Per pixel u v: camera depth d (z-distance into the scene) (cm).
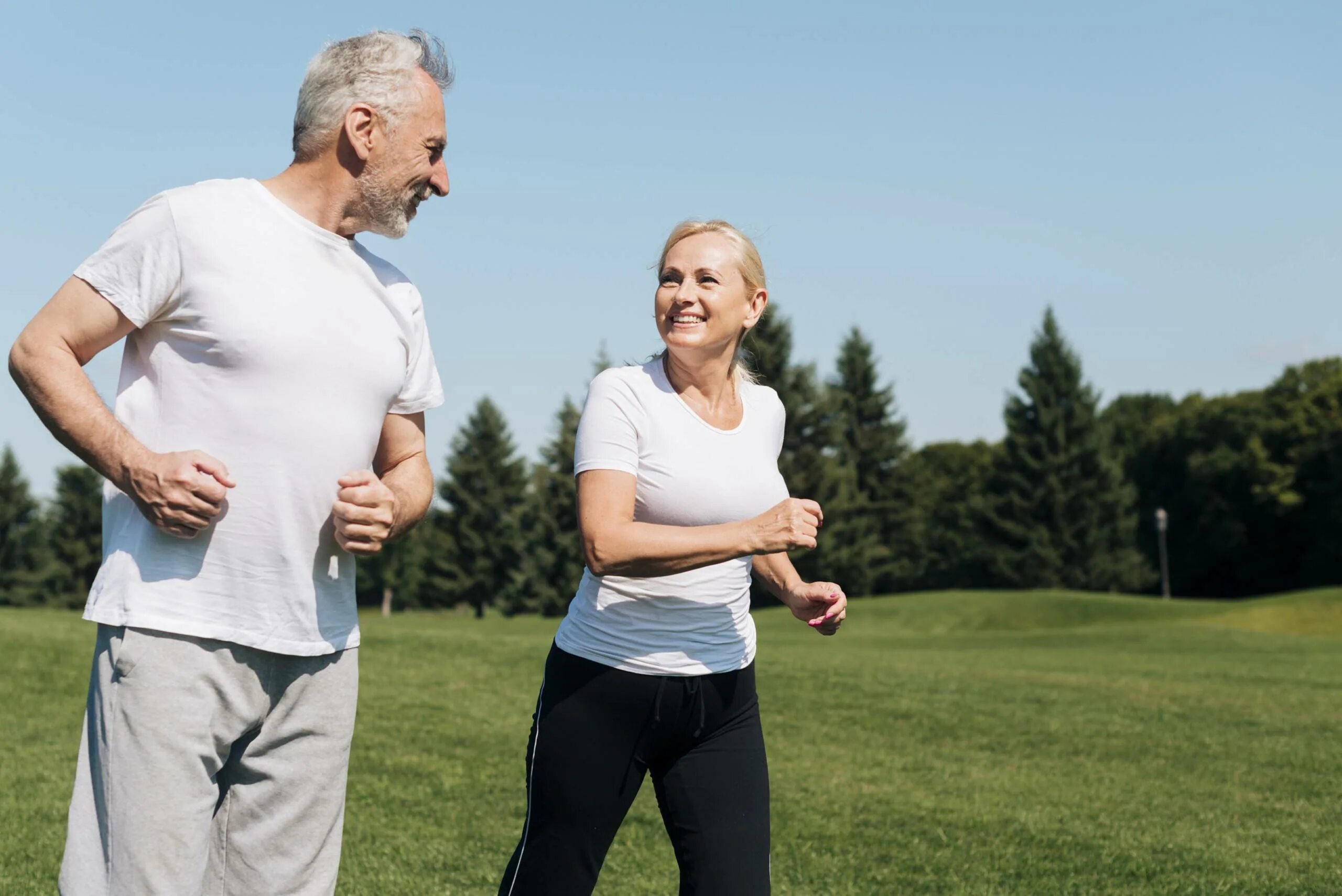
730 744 306
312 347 261
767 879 303
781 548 279
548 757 302
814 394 5025
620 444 299
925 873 514
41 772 666
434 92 271
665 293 307
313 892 279
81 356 253
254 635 259
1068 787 723
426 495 301
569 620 308
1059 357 5619
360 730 855
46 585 6075
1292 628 3028
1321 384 5950
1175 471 6362
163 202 254
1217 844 575
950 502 6241
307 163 267
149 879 249
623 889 477
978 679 1291
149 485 243
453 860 513
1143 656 1758
